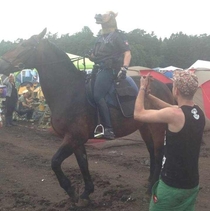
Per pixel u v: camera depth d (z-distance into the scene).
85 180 5.81
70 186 5.68
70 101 5.67
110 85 5.83
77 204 5.70
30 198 6.11
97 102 5.70
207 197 6.15
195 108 3.43
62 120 5.65
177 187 3.32
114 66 5.86
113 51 5.84
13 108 14.60
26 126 14.62
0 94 17.64
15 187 6.76
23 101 16.41
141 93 3.62
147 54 69.50
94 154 9.26
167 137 3.39
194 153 3.36
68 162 8.52
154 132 6.05
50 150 10.11
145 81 3.66
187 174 3.33
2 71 5.87
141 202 5.85
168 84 6.93
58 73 5.80
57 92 5.78
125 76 5.85
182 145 3.31
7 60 5.86
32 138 11.98
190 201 3.40
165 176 3.39
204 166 8.18
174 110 3.37
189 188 3.34
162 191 3.37
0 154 9.42
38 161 8.68
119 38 5.80
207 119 13.08
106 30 5.93
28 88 17.03
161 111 3.39
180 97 3.44
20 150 9.95
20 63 5.84
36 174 7.62
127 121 6.00
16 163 8.52
